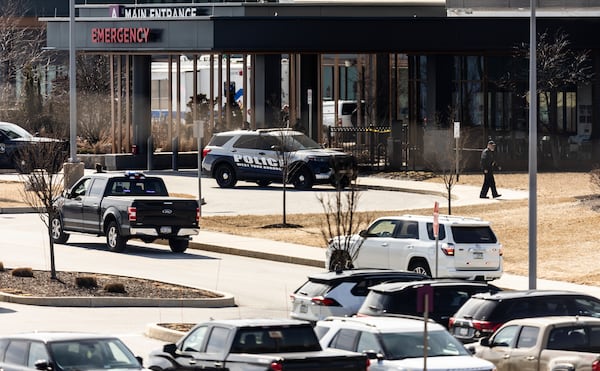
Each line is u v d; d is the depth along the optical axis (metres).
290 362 46.53
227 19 157.00
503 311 58.78
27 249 104.50
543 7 156.50
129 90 173.50
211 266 98.69
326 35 156.50
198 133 118.00
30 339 49.03
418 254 84.50
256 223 118.75
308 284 68.88
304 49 156.62
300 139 146.75
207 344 50.44
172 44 160.12
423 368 47.56
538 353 52.59
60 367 47.62
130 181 106.62
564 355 51.56
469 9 157.12
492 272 84.25
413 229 85.56
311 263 99.25
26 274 88.88
